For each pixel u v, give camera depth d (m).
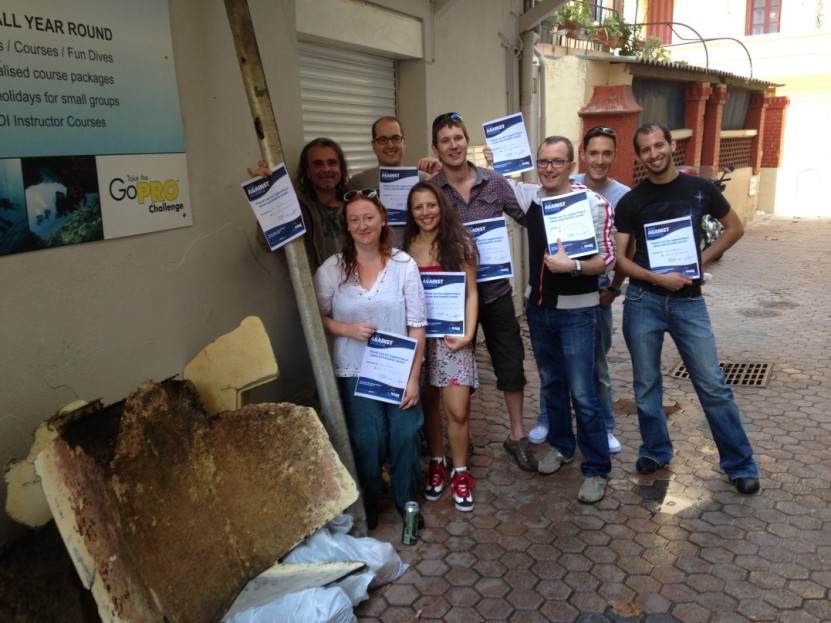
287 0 3.78
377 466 3.44
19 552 2.37
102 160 2.71
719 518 3.54
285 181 3.21
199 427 2.84
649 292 3.73
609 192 4.14
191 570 2.61
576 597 2.99
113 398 2.85
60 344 2.61
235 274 3.52
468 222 3.83
